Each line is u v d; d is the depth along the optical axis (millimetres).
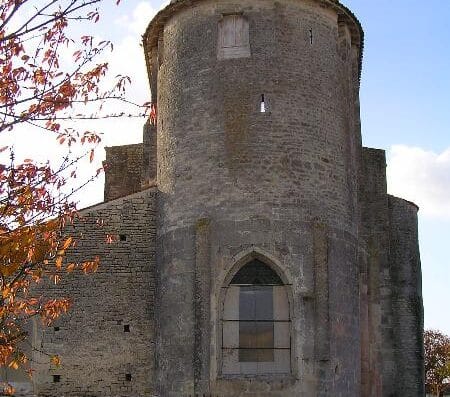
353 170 24812
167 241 23250
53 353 23438
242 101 22969
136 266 24234
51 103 10328
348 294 22797
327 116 23609
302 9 24016
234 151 22625
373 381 25375
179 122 23797
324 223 22406
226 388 20859
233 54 23469
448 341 64875
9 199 10719
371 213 29172
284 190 22312
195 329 21453
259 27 23531
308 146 22906
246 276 22031
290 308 21625
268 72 23172
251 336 21641
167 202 23688
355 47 26812
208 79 23469
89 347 23531
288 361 21406
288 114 22906
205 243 21984
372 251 26938
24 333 13703
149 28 26094
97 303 23859
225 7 23859
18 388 23219
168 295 22688
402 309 30406
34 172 10773
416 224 32062
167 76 24875
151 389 23141
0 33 9578
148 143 29750
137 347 23531
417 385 29844
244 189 22281
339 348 21875
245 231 21953
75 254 24203
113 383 23266
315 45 23938
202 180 22750
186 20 24469
